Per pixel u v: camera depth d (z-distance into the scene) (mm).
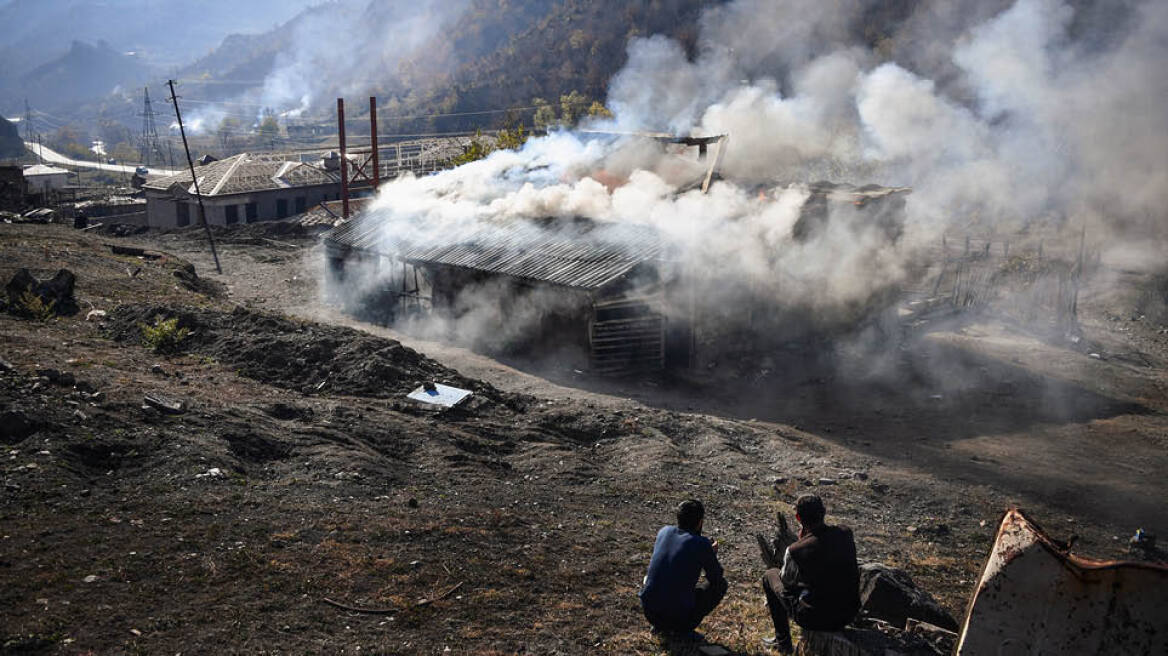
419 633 6617
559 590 7828
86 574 6734
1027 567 4453
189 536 7691
